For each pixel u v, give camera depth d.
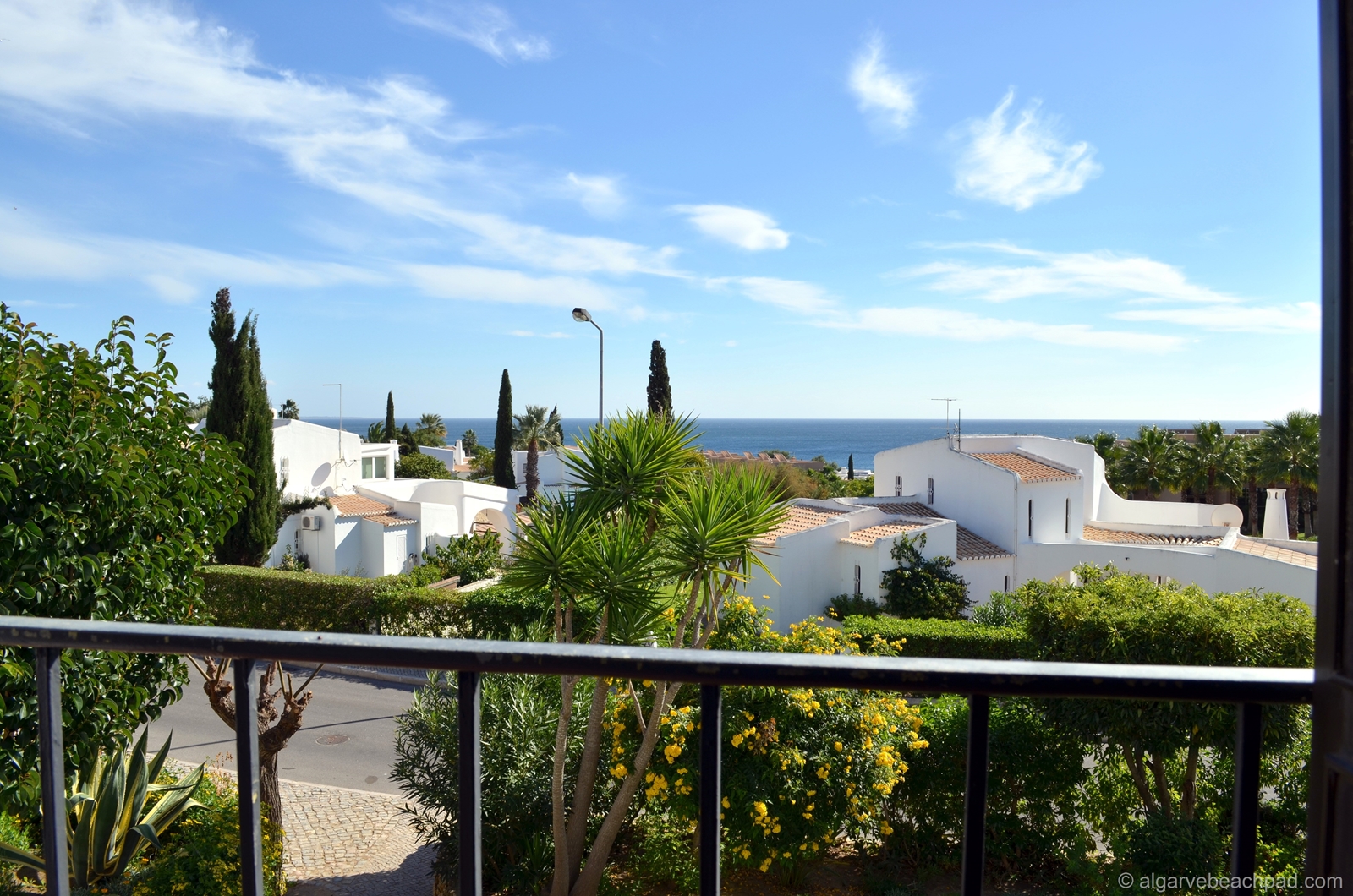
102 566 5.18
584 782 7.70
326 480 32.22
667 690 7.47
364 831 10.15
